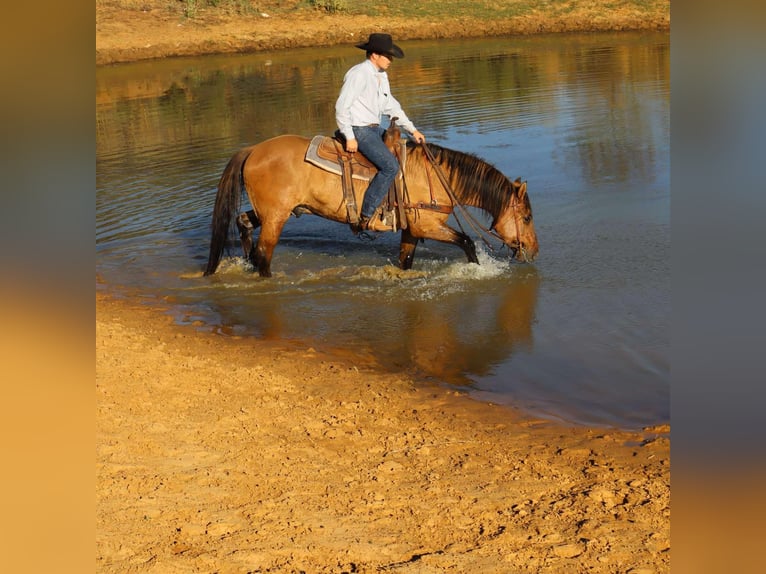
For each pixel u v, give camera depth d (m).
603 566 4.04
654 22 31.81
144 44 31.17
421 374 7.14
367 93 8.52
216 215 9.30
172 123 19.11
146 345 7.63
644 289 8.59
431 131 16.34
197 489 4.86
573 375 6.96
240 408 6.24
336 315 8.45
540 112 17.80
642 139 14.92
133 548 4.12
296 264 9.93
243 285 9.32
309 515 4.59
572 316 8.10
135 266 10.12
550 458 5.48
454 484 5.05
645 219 10.74
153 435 5.61
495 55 27.31
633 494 4.80
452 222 11.18
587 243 10.02
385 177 8.68
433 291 8.94
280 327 8.22
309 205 8.99
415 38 32.88
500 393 6.71
